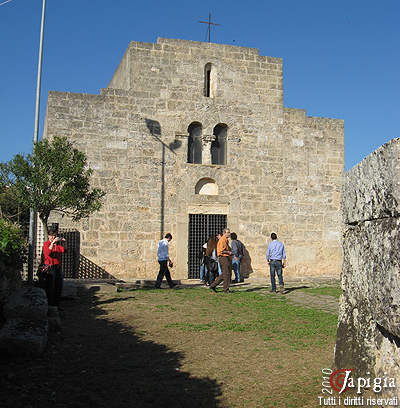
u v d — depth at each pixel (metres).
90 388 5.43
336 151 21.41
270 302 12.04
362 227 4.78
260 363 6.43
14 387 5.33
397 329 3.68
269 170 20.45
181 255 18.92
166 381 5.71
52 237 10.34
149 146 19.00
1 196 17.73
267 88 20.80
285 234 20.34
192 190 19.39
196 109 19.75
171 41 19.66
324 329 8.53
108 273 17.97
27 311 7.39
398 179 3.78
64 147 13.09
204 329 8.50
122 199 18.42
